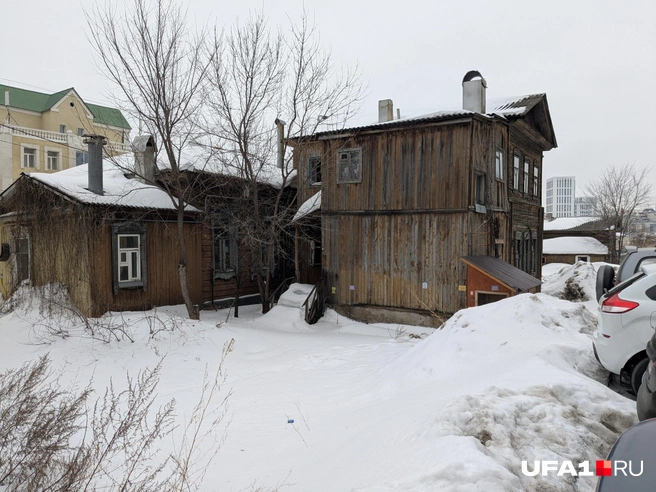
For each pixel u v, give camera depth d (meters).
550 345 5.20
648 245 49.53
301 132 14.15
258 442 4.71
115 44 10.83
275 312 13.48
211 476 3.87
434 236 12.84
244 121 13.21
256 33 12.95
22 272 13.70
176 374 7.79
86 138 12.16
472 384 4.59
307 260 17.20
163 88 11.16
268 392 6.57
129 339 9.46
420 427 3.49
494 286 11.54
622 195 41.38
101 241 11.62
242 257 16.02
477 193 13.34
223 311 14.84
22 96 37.31
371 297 13.87
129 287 12.25
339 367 7.91
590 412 3.61
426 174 12.94
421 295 13.05
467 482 2.50
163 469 4.08
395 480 2.73
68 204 11.73
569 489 2.70
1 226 14.63
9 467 3.18
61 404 4.40
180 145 12.16
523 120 16.14
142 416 4.33
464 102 14.24
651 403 3.28
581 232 44.09
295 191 17.44
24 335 9.91
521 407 3.56
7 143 29.45
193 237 14.27
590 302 14.98
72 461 3.28
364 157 13.94
